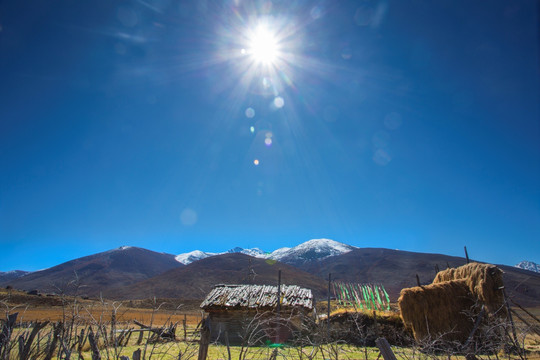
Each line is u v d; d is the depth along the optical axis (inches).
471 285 560.4
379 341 166.2
